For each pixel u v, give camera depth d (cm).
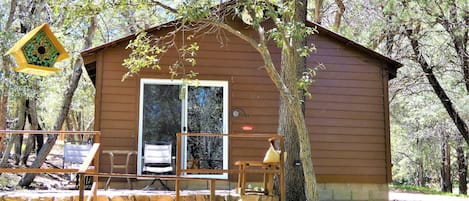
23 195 620
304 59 721
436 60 1280
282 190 617
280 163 624
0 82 967
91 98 1717
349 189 889
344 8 1314
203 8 609
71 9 636
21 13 1033
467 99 1240
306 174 618
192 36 793
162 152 821
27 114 1187
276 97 886
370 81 928
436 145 1998
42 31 486
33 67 480
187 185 838
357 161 900
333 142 898
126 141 833
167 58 866
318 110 902
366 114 917
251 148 866
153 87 857
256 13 630
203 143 856
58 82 1362
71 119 1933
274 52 900
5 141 1152
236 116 872
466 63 1228
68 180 1136
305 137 625
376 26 1280
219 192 700
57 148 1852
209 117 868
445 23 1182
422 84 1454
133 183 820
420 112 1564
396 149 2269
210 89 877
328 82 912
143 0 643
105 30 1455
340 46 927
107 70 845
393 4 1159
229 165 853
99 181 817
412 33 1258
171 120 854
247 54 891
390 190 1589
